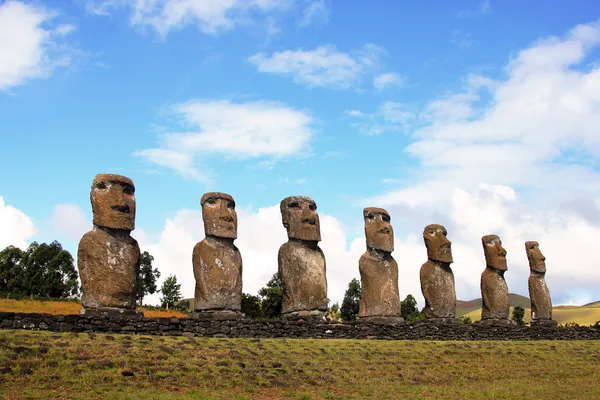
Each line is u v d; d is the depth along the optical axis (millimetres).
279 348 26031
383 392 22062
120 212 27906
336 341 28922
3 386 18297
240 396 19875
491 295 40031
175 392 19609
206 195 31062
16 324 23766
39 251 62156
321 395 21109
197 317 28656
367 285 34688
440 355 28938
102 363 20781
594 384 24953
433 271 37469
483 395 22203
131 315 27062
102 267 26938
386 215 36469
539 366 28781
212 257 29922
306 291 32031
